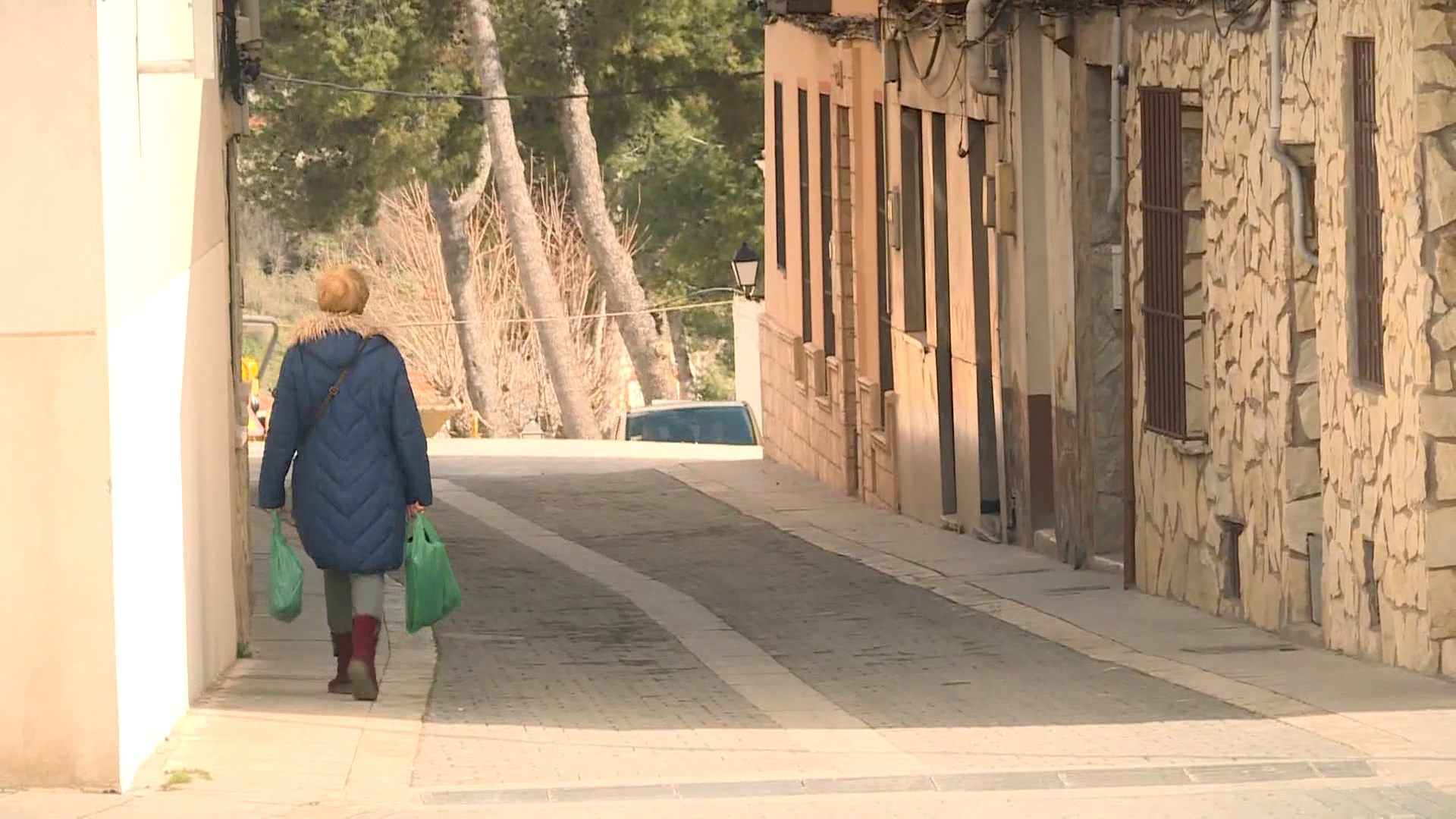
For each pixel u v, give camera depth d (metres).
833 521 52.44
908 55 50.38
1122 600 34.19
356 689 23.22
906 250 52.03
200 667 22.80
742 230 116.69
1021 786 18.81
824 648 29.86
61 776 17.69
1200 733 21.52
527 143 110.38
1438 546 24.23
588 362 121.38
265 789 18.34
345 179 99.00
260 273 144.00
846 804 17.89
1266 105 29.42
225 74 26.31
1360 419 26.19
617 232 120.19
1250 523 30.44
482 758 20.56
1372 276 26.02
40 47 17.06
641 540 49.31
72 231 17.20
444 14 97.69
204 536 23.05
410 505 23.69
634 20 99.44
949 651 29.16
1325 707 22.72
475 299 116.69
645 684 26.38
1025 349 42.22
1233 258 30.89
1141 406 34.94
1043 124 41.22
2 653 17.55
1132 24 34.81
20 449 17.34
